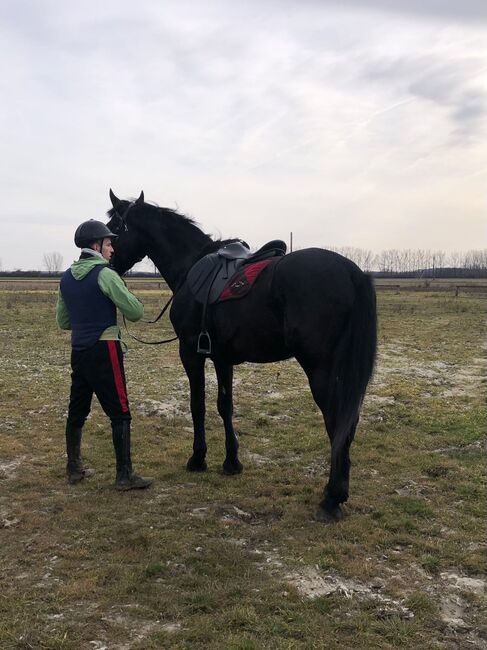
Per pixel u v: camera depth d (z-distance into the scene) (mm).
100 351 4121
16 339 13273
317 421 6238
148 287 43219
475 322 18578
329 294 3479
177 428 5910
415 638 2398
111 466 4715
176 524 3570
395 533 3432
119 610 2621
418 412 6520
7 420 6125
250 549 3244
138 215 4891
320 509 3650
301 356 3566
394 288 42625
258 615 2564
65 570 2984
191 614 2590
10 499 3994
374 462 4793
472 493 4059
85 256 4305
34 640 2381
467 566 3025
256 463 4863
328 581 2865
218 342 4129
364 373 3430
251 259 4070
